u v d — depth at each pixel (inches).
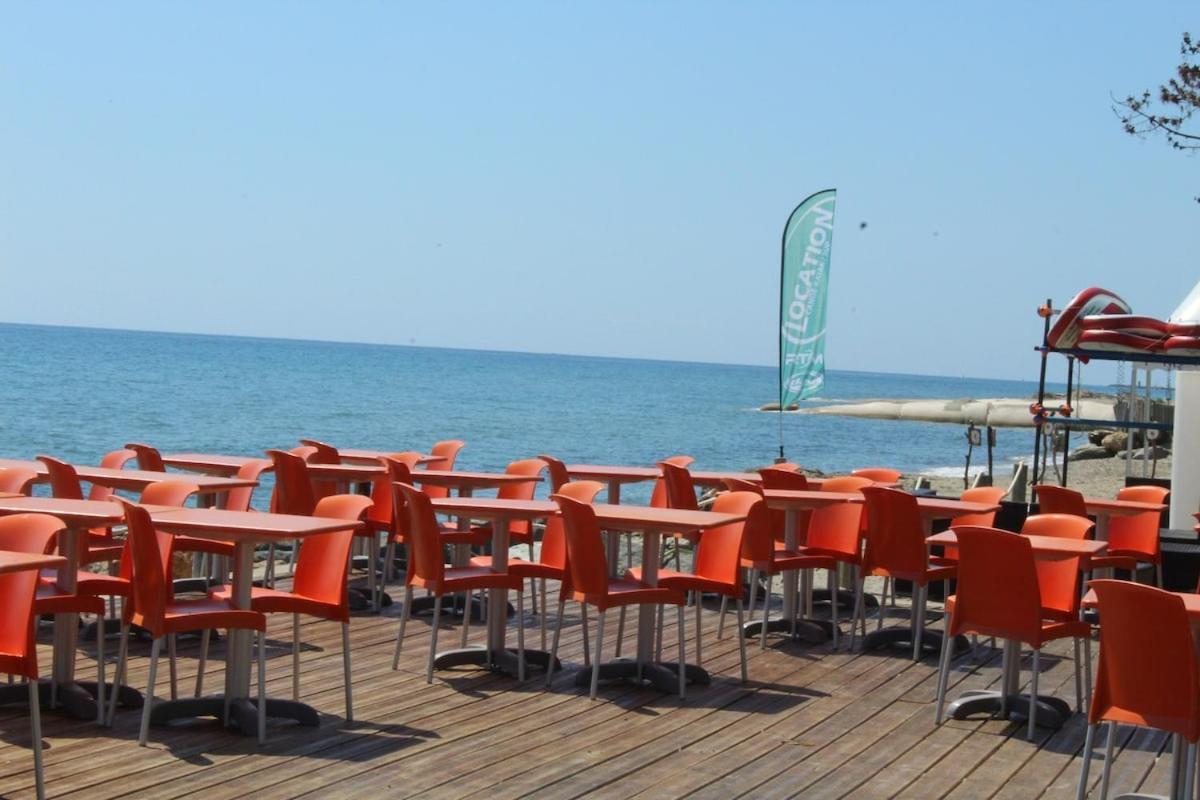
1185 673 178.7
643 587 270.1
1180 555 389.7
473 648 288.2
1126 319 438.9
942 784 212.7
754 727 245.1
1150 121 624.4
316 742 221.6
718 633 339.9
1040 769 223.3
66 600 223.8
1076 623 254.8
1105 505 364.5
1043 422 459.8
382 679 272.7
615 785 204.7
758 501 281.0
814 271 498.9
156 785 193.6
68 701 232.1
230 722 227.5
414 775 205.0
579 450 1343.5
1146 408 545.0
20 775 195.2
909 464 1402.6
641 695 267.1
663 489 434.6
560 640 325.4
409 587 281.3
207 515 228.1
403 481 342.6
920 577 312.7
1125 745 240.2
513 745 225.5
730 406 2731.3
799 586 348.5
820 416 2568.9
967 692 269.4
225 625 217.5
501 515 274.4
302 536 210.4
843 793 205.6
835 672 298.7
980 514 335.3
